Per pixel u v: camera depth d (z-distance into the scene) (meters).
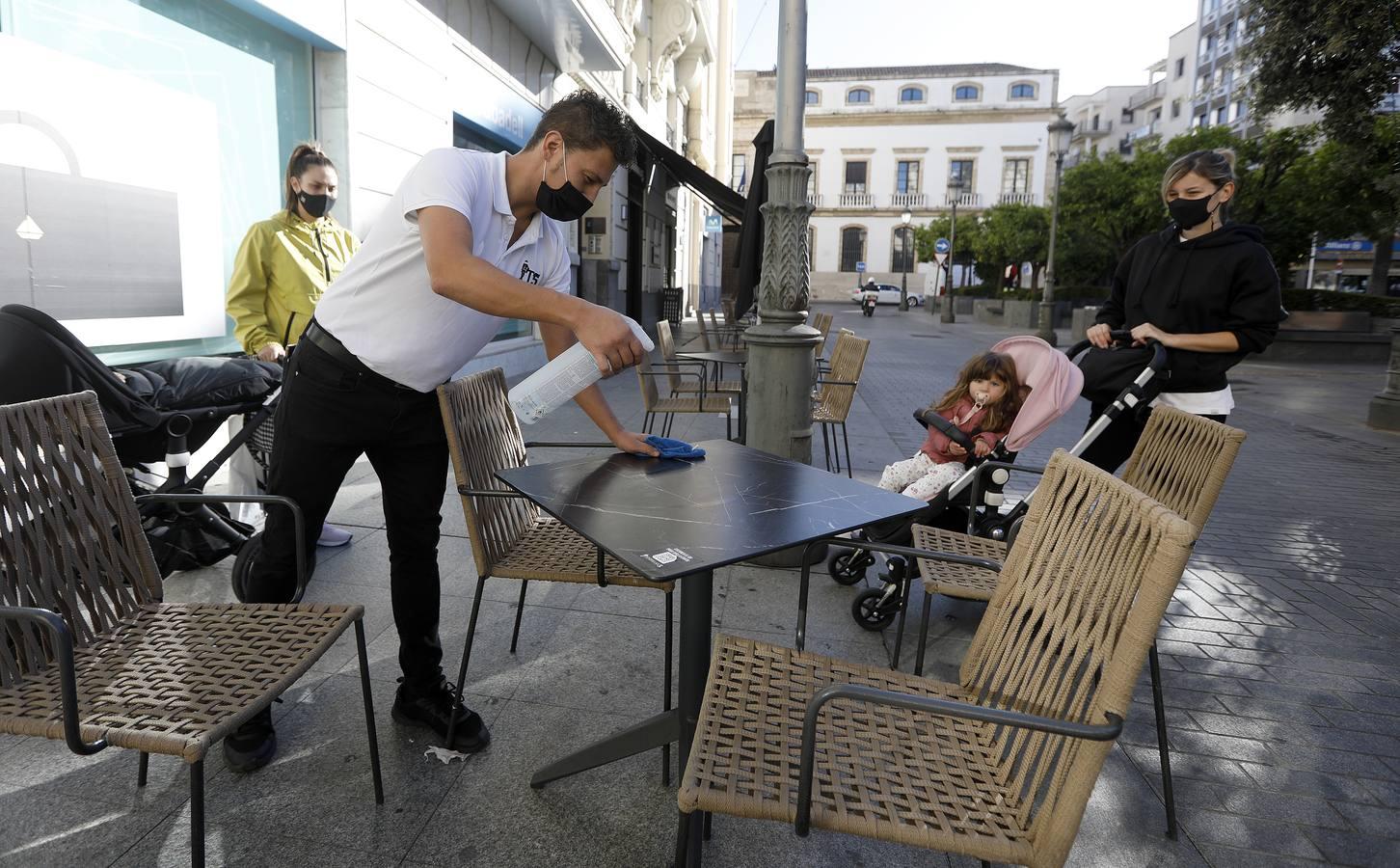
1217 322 2.99
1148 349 3.03
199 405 3.17
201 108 4.47
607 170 1.86
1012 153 53.94
